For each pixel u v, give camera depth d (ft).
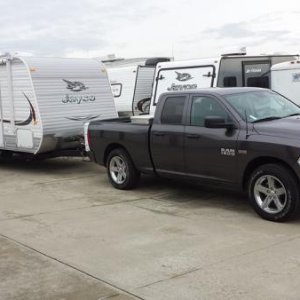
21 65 39.29
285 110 26.48
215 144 25.21
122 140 30.71
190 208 26.32
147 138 29.09
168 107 28.27
